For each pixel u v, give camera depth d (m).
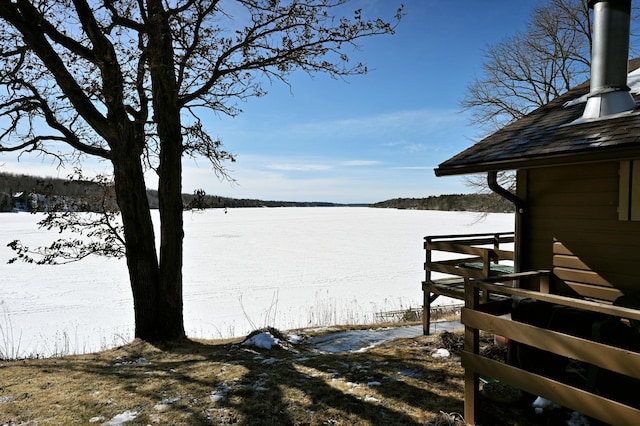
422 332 6.93
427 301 6.49
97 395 4.09
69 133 6.66
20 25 5.40
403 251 25.30
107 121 6.10
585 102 4.36
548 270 3.84
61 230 7.01
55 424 3.45
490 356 4.73
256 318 11.18
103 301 12.85
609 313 2.28
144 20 6.32
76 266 19.41
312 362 5.07
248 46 6.80
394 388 4.05
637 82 4.23
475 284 3.16
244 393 4.05
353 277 17.25
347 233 36.94
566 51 14.60
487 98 16.62
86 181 7.34
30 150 6.92
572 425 2.83
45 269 18.50
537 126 4.34
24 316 11.13
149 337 6.48
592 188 3.49
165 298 6.58
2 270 18.11
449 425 3.20
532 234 4.02
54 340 9.02
